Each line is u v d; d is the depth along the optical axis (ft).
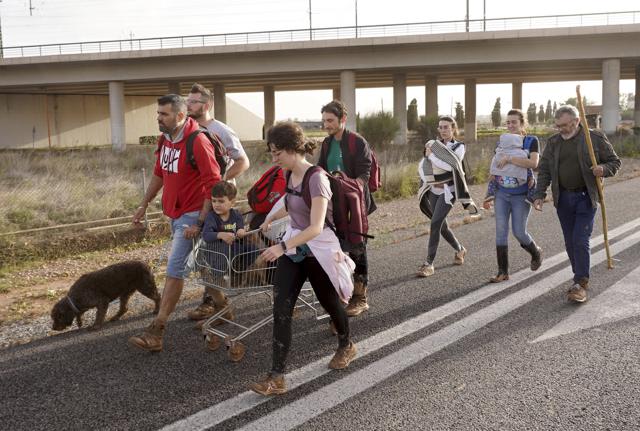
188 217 15.46
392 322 16.96
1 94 159.43
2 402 12.48
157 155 16.34
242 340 16.05
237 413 11.76
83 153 100.68
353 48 131.13
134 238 32.99
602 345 14.85
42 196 39.27
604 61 126.21
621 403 11.81
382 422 11.25
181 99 15.39
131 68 139.33
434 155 21.88
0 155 83.51
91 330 17.06
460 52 128.77
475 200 45.09
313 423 11.28
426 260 22.86
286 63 134.62
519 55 126.82
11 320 18.57
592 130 18.61
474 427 11.00
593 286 19.98
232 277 14.39
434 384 12.84
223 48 131.85
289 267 12.97
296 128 12.69
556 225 32.01
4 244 28.60
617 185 50.16
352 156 17.21
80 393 12.85
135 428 11.27
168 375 13.76
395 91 148.56
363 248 17.43
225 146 17.17
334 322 13.64
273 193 16.28
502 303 18.37
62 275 25.95
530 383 12.79
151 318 18.10
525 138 20.62
